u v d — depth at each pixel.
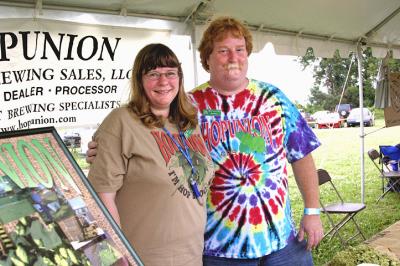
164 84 1.53
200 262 1.66
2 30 2.39
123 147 1.49
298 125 2.01
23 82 2.48
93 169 1.50
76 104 2.73
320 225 2.04
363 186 5.96
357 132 16.55
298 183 2.09
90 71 2.79
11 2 2.40
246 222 1.83
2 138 0.92
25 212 0.85
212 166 1.74
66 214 0.92
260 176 1.86
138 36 3.04
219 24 1.85
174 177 1.54
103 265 0.90
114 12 2.88
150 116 1.55
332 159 11.68
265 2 3.54
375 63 20.73
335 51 5.05
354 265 1.92
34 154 0.96
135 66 1.56
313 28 4.43
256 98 1.91
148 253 1.53
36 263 0.80
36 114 2.56
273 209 1.88
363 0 4.20
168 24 3.20
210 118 1.86
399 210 6.12
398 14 4.91
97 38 2.81
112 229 0.98
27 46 2.49
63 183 0.97
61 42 2.64
